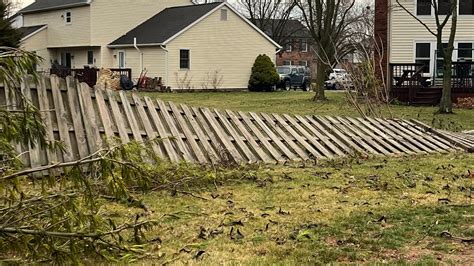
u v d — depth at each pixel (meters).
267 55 37.03
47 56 40.91
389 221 5.66
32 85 7.79
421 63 26.03
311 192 7.13
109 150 4.07
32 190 4.98
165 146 8.77
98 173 4.39
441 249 4.77
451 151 10.97
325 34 25.69
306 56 72.31
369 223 5.57
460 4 27.38
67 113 8.14
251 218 5.81
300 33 69.19
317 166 9.13
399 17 27.45
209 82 35.25
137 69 35.59
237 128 10.02
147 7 38.66
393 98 23.45
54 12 39.94
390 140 11.14
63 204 3.80
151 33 35.72
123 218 5.66
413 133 11.67
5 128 3.80
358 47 25.06
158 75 34.25
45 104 7.82
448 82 20.05
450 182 7.80
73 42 38.44
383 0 27.80
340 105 21.36
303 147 10.20
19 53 3.95
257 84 35.53
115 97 8.92
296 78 40.56
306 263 4.45
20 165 4.04
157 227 5.41
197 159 8.90
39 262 3.86
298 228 5.42
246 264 4.40
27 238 3.67
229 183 7.69
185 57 34.41
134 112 9.09
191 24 34.22
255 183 7.71
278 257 4.59
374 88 15.66
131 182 4.21
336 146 10.55
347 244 4.92
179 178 6.98
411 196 6.88
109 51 37.56
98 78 30.84
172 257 4.59
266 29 66.00
